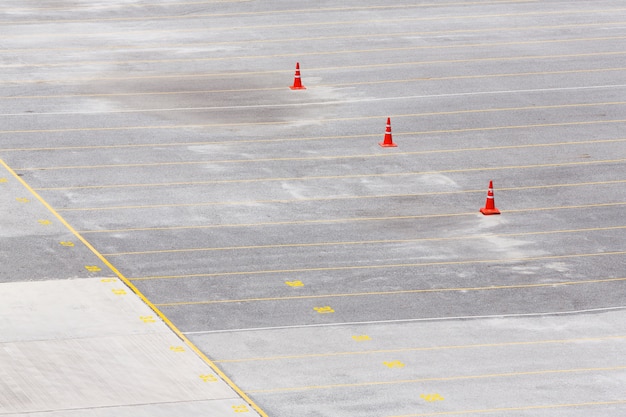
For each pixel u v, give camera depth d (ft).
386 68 228.22
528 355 126.00
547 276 146.92
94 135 190.29
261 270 145.18
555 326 133.28
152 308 133.59
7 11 260.42
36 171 174.60
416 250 153.17
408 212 165.68
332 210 165.17
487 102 211.41
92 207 162.61
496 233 159.84
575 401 116.16
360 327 131.13
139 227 156.66
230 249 151.02
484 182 177.58
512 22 258.78
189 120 198.49
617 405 115.55
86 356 120.37
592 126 201.57
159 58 231.30
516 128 199.82
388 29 252.42
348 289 140.97
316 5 269.44
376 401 114.73
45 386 113.70
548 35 249.96
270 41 243.19
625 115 207.21
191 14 261.24
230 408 111.55
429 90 216.74
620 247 156.56
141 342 124.47
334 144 190.49
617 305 139.54
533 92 216.95
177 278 141.90
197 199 166.91
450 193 172.96
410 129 197.88
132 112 201.46
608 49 241.76
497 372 121.80
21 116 197.77
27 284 137.59
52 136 189.16
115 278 140.97
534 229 161.68
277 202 167.12
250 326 130.21
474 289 142.31
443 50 239.09
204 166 179.22
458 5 270.67
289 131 195.31
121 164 178.70
